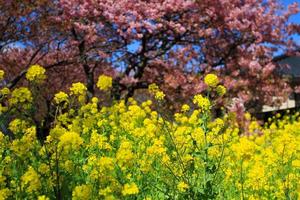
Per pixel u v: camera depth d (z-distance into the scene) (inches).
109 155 262.4
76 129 279.9
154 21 621.0
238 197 220.2
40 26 524.1
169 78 610.9
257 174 216.2
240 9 681.0
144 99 762.8
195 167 201.8
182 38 663.8
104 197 171.8
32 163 200.4
